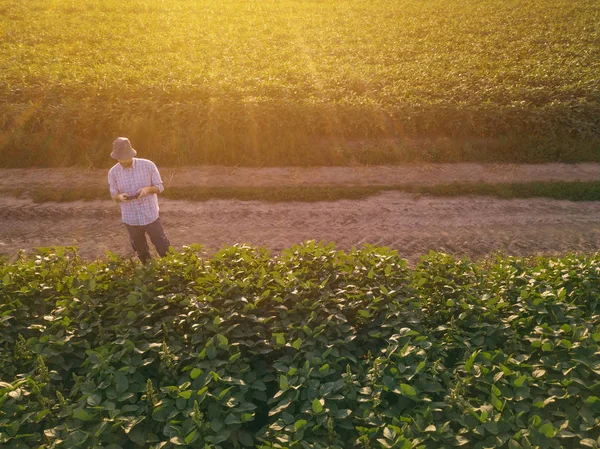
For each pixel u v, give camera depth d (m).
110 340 4.69
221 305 4.89
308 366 4.04
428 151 12.27
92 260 8.16
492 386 3.74
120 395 3.81
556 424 3.66
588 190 10.55
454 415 3.67
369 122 13.09
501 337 4.68
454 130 13.20
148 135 12.25
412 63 18.91
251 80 16.08
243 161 11.95
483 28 25.77
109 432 3.56
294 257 5.73
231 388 3.97
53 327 4.68
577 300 5.27
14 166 11.68
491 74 16.61
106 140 12.55
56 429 3.60
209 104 13.14
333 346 4.46
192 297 4.93
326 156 12.10
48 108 12.98
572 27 25.06
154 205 6.92
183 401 3.72
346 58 20.36
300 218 9.69
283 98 13.84
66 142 12.12
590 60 18.83
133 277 5.50
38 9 31.53
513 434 3.54
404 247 8.68
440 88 15.05
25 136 12.17
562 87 14.62
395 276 5.39
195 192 10.47
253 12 32.38
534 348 4.43
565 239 8.95
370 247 5.83
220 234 9.11
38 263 5.73
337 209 10.02
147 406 3.79
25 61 19.06
